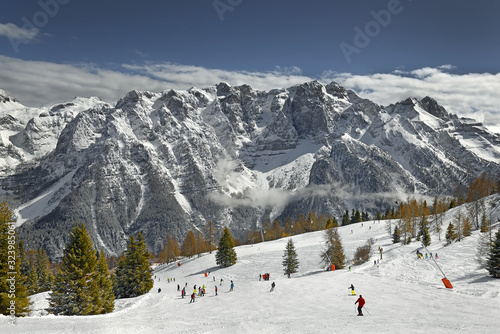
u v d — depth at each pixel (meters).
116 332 31.84
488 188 174.50
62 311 52.34
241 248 168.50
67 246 55.28
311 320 38.03
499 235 63.22
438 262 83.69
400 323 33.94
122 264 81.38
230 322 38.66
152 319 43.88
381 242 132.75
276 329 32.91
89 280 54.62
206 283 105.38
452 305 43.06
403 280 71.56
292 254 102.75
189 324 37.69
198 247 199.00
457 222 118.31
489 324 32.59
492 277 62.56
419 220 144.12
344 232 174.50
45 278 118.31
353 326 33.12
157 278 140.88
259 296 61.50
